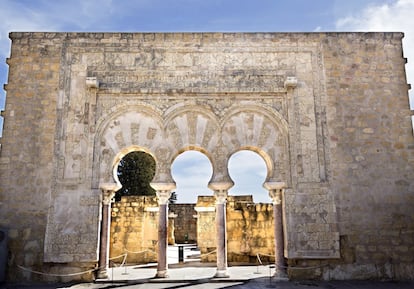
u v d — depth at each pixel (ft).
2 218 50.39
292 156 53.06
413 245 51.29
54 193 51.01
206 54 56.44
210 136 53.88
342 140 53.93
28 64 54.95
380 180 52.95
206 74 55.67
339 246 50.62
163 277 50.24
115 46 56.13
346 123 54.49
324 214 51.34
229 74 55.72
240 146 53.67
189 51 56.34
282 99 55.21
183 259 73.77
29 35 55.93
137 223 70.95
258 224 69.97
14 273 49.06
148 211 72.13
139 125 53.93
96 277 49.73
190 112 54.60
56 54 55.52
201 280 48.67
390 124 54.80
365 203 52.16
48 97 54.03
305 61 56.44
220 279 48.93
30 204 50.80
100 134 53.31
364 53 56.90
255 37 56.95
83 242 49.73
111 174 52.34
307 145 53.52
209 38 56.75
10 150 52.26
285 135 53.93
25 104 53.72
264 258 68.49
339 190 52.31
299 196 51.80
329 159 53.26
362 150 53.78
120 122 53.98
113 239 70.08
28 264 49.34
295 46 56.80
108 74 55.36
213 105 54.60
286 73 55.98
